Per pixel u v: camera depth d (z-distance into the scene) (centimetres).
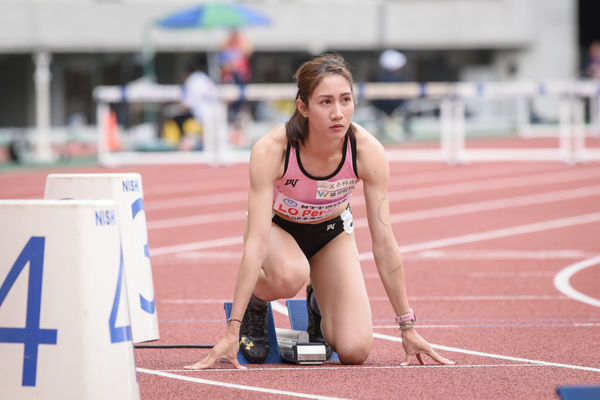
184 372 1292
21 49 8488
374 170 1315
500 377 1273
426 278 2211
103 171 5269
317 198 1320
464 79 9712
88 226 931
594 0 10300
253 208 1288
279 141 1283
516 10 9469
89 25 8575
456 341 1547
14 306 934
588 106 9412
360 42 9156
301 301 1555
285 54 9306
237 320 1300
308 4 9044
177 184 4672
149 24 6550
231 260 2488
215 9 6247
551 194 4134
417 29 9312
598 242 2803
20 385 928
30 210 934
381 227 1332
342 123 1234
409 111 8269
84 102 8906
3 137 6962
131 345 966
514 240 2848
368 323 1348
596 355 1432
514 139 8019
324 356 1349
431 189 4369
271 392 1179
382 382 1238
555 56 9625
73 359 921
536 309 1845
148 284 1481
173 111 6506
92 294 928
